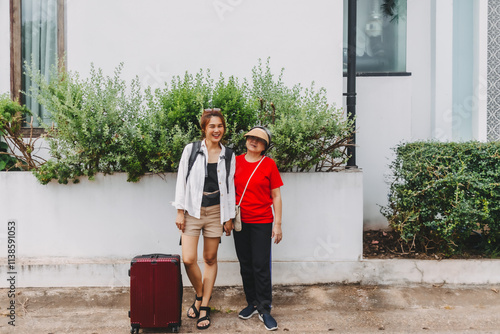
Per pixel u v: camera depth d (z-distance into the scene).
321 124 4.27
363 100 5.62
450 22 5.68
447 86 5.75
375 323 3.68
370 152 5.62
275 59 4.98
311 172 4.46
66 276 4.38
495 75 5.84
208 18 4.97
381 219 5.61
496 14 5.79
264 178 3.55
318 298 4.16
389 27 5.84
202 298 3.73
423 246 4.71
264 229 3.57
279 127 4.16
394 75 5.59
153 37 4.96
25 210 4.41
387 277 4.46
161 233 4.44
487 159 4.45
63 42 5.58
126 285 4.39
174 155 4.21
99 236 4.44
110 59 4.95
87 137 4.20
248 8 4.96
